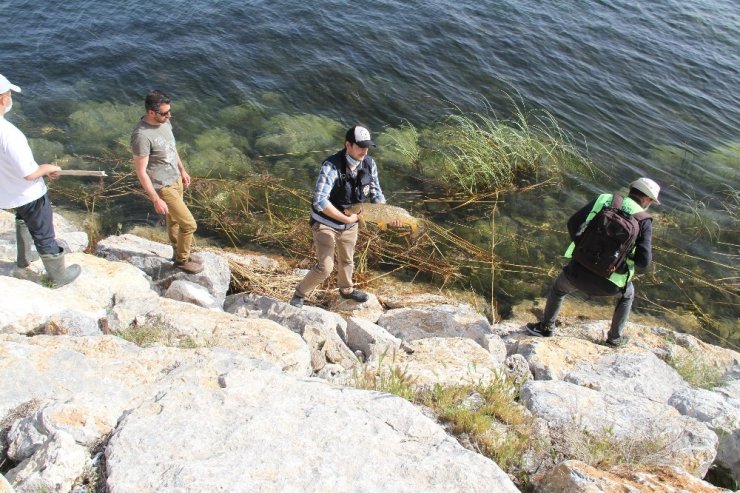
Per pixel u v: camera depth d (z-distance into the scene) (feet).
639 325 23.82
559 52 47.37
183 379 13.07
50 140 32.91
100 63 39.83
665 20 55.31
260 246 27.37
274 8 47.88
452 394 14.73
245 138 34.83
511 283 27.09
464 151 34.01
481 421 13.55
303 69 41.37
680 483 11.84
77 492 10.13
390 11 49.32
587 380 18.03
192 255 22.43
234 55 42.04
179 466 10.14
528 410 15.16
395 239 28.45
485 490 10.61
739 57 51.01
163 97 17.94
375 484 10.41
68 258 20.11
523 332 22.16
